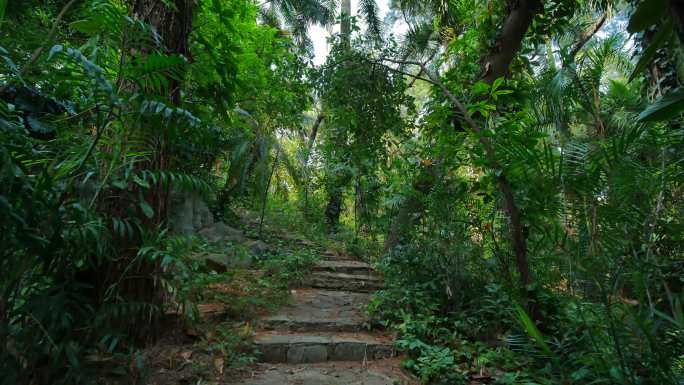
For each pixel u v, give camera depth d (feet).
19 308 6.09
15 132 5.67
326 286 16.88
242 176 22.79
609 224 7.61
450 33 20.42
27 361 6.31
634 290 7.32
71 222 6.55
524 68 17.38
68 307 6.82
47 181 5.88
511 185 11.06
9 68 6.11
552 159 8.33
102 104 6.44
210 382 8.67
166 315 10.00
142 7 9.37
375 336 12.00
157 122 7.00
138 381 8.00
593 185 7.99
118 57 7.64
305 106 20.22
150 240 7.79
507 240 12.37
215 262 15.16
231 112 17.79
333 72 14.55
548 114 11.20
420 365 10.14
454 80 14.53
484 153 11.30
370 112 14.57
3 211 5.15
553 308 10.37
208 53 10.58
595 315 8.00
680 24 4.78
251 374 9.40
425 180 14.90
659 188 7.66
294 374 9.66
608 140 8.50
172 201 19.22
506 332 11.36
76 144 7.28
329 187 29.78
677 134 7.93
